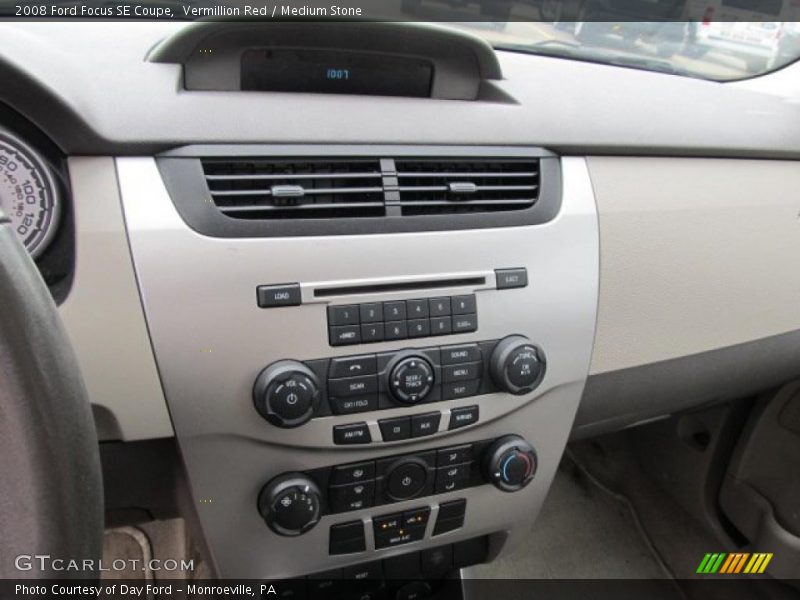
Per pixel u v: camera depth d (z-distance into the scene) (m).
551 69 0.96
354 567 0.89
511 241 0.78
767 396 1.26
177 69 0.71
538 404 0.84
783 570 1.22
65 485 0.43
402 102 0.78
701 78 1.16
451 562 0.95
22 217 0.63
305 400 0.68
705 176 0.92
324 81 0.76
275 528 0.74
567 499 1.58
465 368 0.76
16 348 0.40
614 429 1.08
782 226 0.99
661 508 1.51
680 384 1.00
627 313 0.89
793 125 0.99
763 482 1.27
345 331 0.70
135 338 0.65
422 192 0.75
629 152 0.87
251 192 0.68
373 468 0.77
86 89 0.65
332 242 0.70
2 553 0.43
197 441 0.70
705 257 0.94
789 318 1.05
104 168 0.65
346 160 0.72
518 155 0.80
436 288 0.74
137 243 0.65
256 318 0.68
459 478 0.82
